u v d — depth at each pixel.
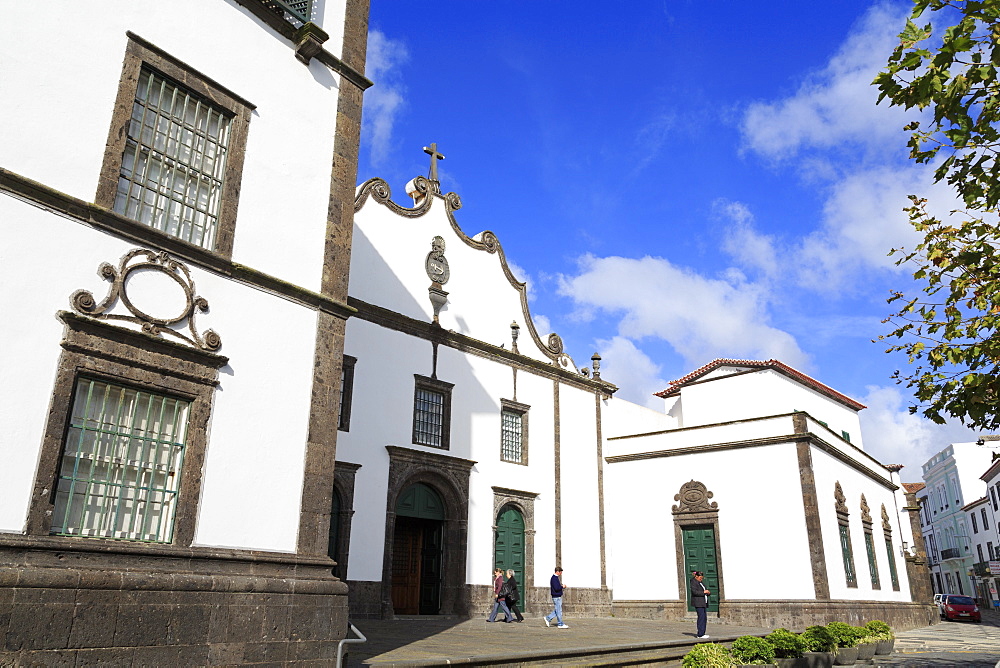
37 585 6.49
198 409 8.24
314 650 8.45
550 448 23.20
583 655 11.68
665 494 23.72
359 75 11.15
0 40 7.32
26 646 6.33
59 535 7.01
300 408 9.30
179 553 7.67
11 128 7.25
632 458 24.72
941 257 8.95
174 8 8.95
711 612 21.92
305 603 8.53
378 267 19.56
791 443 21.58
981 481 58.62
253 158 9.49
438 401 20.42
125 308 7.78
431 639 12.98
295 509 8.96
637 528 24.03
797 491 21.12
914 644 19.50
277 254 9.49
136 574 7.21
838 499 22.88
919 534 33.25
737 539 21.84
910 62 7.49
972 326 8.60
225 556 8.05
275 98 9.95
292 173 9.93
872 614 22.89
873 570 25.25
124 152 8.27
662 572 23.11
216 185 9.13
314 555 9.00
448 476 19.73
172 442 8.06
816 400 29.53
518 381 22.80
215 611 7.70
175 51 8.85
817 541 20.42
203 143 9.10
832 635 14.39
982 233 8.87
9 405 6.78
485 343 21.80
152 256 8.11
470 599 19.45
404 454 18.73
